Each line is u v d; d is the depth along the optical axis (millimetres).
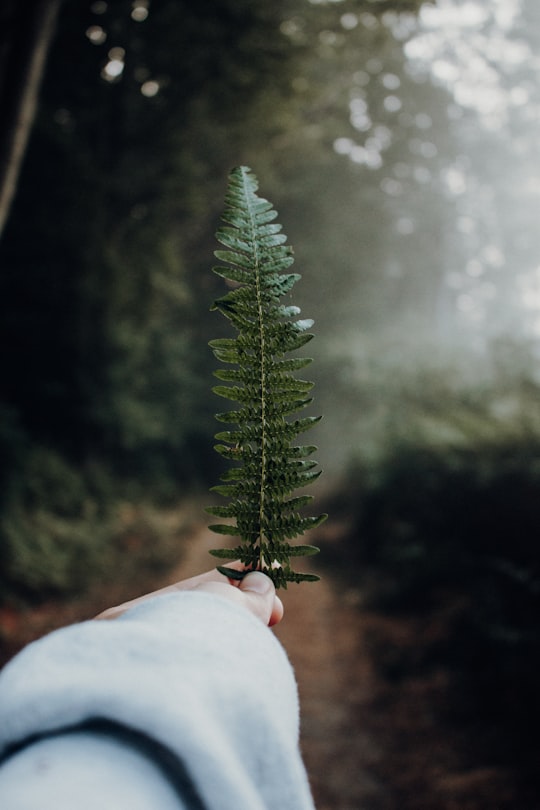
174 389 21000
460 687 6156
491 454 8234
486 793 4547
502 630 6137
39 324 12727
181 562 13266
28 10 5668
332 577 11883
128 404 14898
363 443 18281
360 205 30828
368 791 5035
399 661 7133
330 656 7879
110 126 13055
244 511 538
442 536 8953
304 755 5609
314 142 21219
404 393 15141
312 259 29078
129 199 13016
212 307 512
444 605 8078
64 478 12094
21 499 10289
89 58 12250
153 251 13672
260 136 15969
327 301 30297
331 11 11867
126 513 14078
